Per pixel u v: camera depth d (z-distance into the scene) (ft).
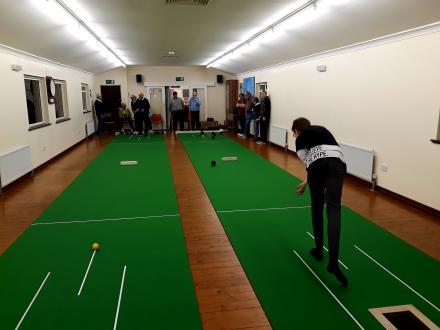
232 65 41.63
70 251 11.13
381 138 17.65
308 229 12.83
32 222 13.71
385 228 13.10
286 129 29.63
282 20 19.45
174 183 19.25
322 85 23.43
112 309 8.24
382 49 17.24
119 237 12.16
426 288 9.09
